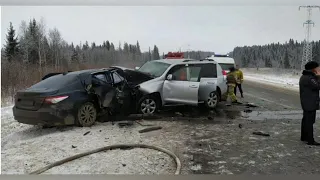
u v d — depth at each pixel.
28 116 6.46
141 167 4.66
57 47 41.97
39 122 6.38
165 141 6.03
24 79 15.45
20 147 5.56
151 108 8.34
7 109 9.87
